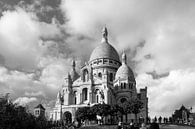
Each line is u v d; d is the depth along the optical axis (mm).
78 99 175750
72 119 162250
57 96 181000
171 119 160250
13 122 64938
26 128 74875
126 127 57250
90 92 171000
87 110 138500
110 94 166750
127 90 175125
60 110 169250
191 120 150000
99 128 103500
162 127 99312
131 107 137125
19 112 69625
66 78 182125
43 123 97500
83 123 143875
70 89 180000
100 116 141875
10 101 67188
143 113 177500
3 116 61469
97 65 198500
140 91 189375
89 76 177125
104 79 172125
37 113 192125
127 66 187875
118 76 182500
